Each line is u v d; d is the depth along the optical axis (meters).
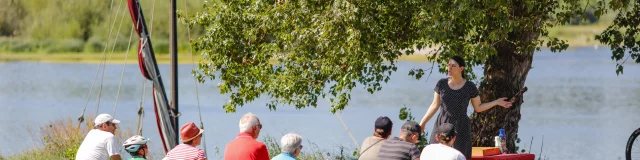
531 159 11.41
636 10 13.72
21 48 83.69
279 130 31.52
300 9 14.09
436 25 12.41
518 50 13.77
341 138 28.78
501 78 14.21
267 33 15.95
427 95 47.50
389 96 47.09
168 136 16.19
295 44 14.90
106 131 12.07
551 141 30.59
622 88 52.22
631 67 68.94
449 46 13.95
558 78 60.62
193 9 42.94
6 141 27.75
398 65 65.38
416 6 13.48
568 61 76.88
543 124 36.09
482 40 13.73
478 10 12.16
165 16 76.62
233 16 16.08
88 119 19.69
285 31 14.98
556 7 13.72
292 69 15.89
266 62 16.39
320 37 13.66
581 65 72.12
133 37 80.50
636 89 51.47
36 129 32.38
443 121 10.34
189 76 60.44
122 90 52.53
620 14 13.87
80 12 81.75
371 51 13.82
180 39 69.25
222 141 28.48
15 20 84.44
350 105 42.41
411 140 9.50
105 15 81.56
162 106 16.11
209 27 16.70
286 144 9.49
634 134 13.24
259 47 16.25
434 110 10.40
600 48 93.38
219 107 41.56
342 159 16.47
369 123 34.00
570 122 36.66
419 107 41.41
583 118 38.09
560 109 41.94
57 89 54.09
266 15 14.85
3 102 46.38
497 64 14.24
